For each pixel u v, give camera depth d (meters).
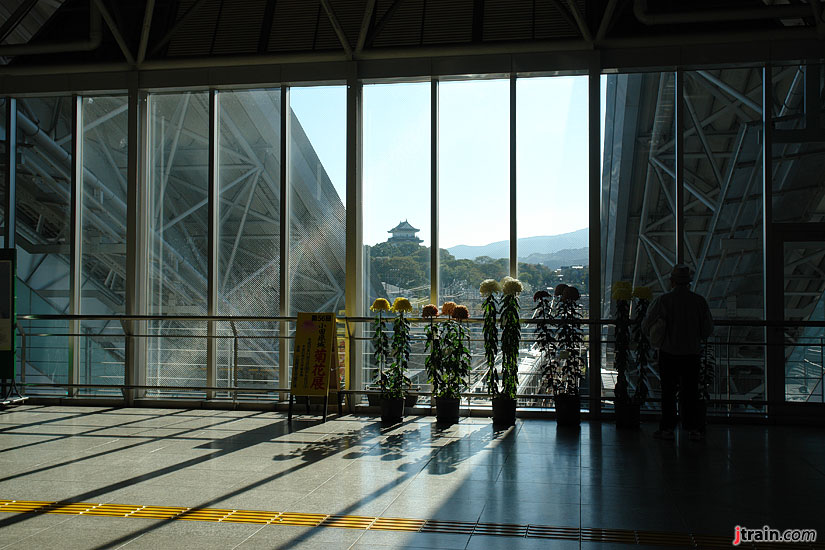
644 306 7.08
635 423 6.86
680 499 4.25
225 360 8.33
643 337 7.03
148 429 6.73
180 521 3.78
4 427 6.83
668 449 5.83
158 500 4.20
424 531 3.62
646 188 7.78
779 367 7.46
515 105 7.93
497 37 7.92
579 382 7.66
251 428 6.81
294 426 6.94
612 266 7.78
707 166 7.65
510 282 7.16
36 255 8.70
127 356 8.40
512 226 7.92
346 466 5.11
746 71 7.61
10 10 9.22
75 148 8.60
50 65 8.52
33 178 8.77
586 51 7.69
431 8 8.19
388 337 8.07
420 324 8.07
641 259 7.77
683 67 7.62
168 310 8.46
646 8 7.57
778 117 7.52
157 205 8.54
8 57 8.87
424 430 6.72
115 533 3.58
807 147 7.47
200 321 8.41
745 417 7.28
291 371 8.22
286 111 8.34
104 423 7.08
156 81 8.41
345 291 8.10
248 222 8.38
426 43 8.02
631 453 5.65
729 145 7.63
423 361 8.04
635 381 7.62
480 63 7.87
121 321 8.48
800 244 7.47
